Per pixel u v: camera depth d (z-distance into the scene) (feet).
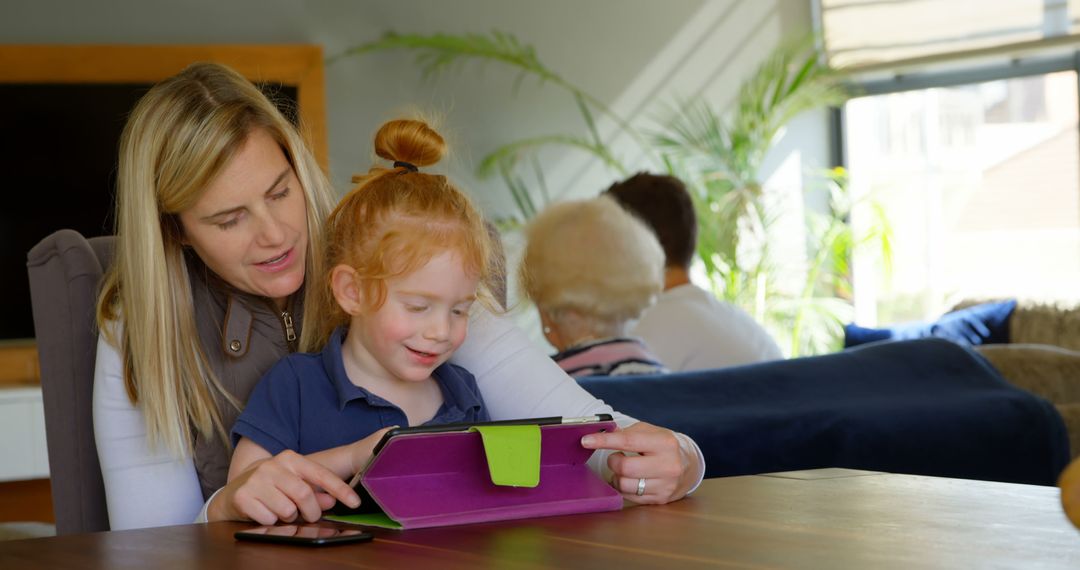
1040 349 9.04
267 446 4.21
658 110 20.93
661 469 3.80
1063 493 1.84
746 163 20.12
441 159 4.78
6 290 17.38
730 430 5.75
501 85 20.15
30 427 15.83
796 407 6.03
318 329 4.72
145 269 4.35
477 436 3.57
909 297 21.24
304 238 4.61
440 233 4.25
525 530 3.32
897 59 20.71
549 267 7.63
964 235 20.66
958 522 3.18
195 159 4.28
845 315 20.95
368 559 2.94
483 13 20.06
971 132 20.45
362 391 4.33
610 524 3.40
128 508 4.32
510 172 20.13
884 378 6.45
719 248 19.48
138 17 18.15
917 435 6.05
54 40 17.79
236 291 4.72
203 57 17.92
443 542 3.15
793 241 21.56
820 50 21.30
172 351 4.38
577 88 20.58
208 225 4.40
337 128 19.21
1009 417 6.36
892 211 21.35
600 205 7.74
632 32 20.81
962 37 19.97
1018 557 2.72
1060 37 18.97
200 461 4.48
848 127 21.83
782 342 20.40
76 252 4.85
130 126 4.42
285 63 18.20
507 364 4.88
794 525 3.24
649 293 7.66
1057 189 19.63
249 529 3.47
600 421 3.81
